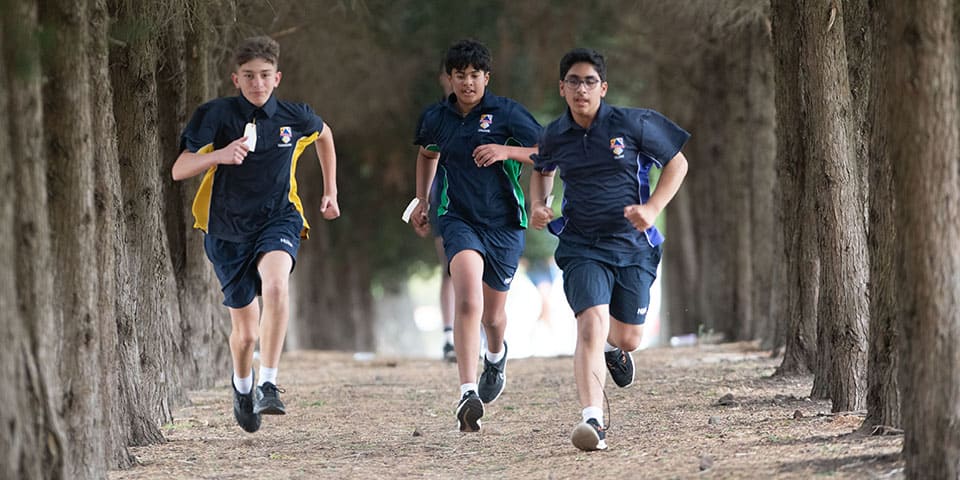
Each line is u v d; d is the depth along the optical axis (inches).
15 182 673.6
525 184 2908.5
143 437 1032.2
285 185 930.7
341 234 3331.7
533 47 2765.7
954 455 681.0
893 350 869.8
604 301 884.0
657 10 2112.5
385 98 2758.4
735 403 1163.9
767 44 1993.1
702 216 2549.2
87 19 801.6
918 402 689.0
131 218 1144.8
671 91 2583.7
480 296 981.8
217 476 856.9
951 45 682.2
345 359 2295.8
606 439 964.6
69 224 780.6
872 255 877.8
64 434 686.5
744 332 2203.5
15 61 667.4
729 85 2154.3
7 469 630.5
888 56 700.0
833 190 1106.7
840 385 1072.8
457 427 1134.4
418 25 2778.1
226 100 912.3
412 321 4694.9
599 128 866.1
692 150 2605.8
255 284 943.0
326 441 1051.9
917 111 681.0
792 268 1387.8
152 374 1167.6
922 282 684.7
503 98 1015.6
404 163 3149.6
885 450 796.6
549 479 802.2
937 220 681.0
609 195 879.7
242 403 960.9
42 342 677.3
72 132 773.3
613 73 2741.1
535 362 1962.4
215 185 922.1
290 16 1855.3
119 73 1129.4
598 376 880.9
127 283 1022.4
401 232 3361.2
